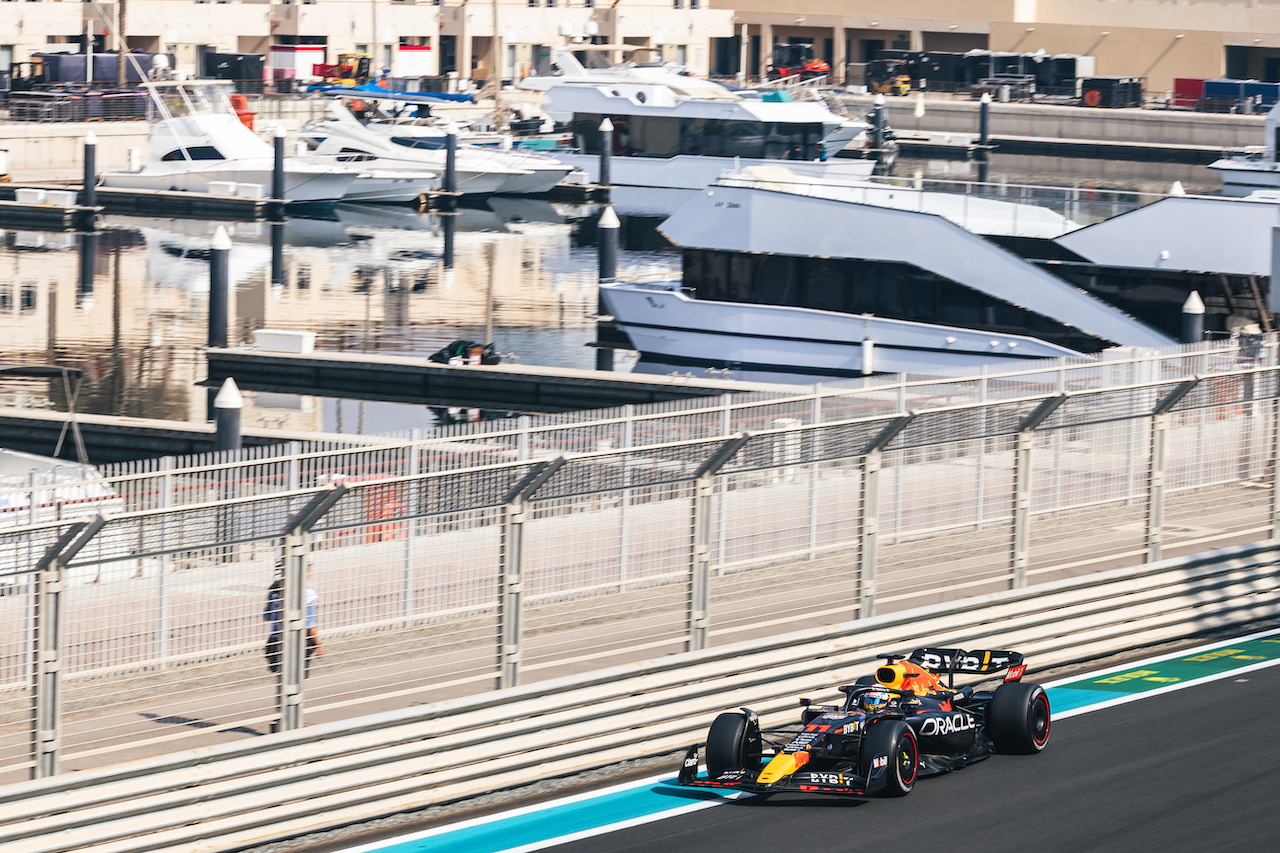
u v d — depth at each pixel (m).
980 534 68.94
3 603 44.31
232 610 49.31
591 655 55.50
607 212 185.00
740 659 59.03
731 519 61.09
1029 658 66.56
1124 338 150.25
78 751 47.69
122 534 47.44
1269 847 46.09
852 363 159.88
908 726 50.22
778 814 49.47
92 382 156.38
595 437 62.50
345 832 48.84
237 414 107.50
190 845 46.00
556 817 49.81
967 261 154.75
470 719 52.06
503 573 54.00
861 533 62.84
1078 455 72.19
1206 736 56.94
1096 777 52.41
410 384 155.62
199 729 48.34
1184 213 147.00
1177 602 72.06
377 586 51.56
